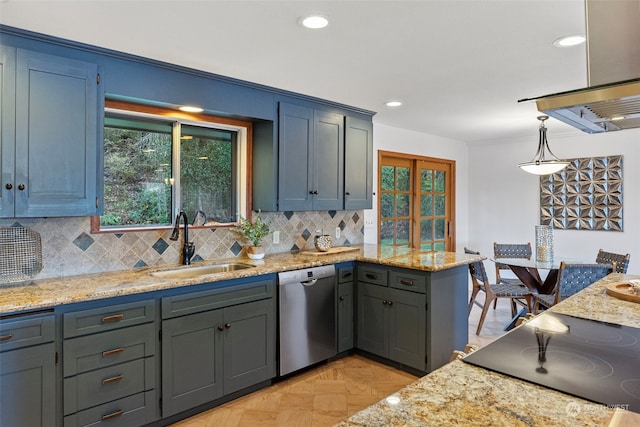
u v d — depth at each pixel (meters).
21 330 1.84
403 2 1.83
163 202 2.98
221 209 3.31
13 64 2.04
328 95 3.38
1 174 2.00
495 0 1.81
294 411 2.54
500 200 5.70
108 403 2.10
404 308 3.07
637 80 1.24
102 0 1.80
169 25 2.05
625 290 1.95
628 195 4.66
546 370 1.08
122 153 2.78
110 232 2.65
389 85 3.09
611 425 0.81
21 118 2.06
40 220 2.37
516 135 5.31
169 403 2.32
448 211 5.73
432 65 2.65
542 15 1.95
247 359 2.69
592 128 1.79
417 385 1.00
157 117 2.86
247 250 3.28
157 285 2.24
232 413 2.51
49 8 1.86
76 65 2.23
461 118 4.29
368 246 4.12
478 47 2.34
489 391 0.96
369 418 0.84
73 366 1.99
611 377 1.03
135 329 2.19
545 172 4.23
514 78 2.91
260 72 2.79
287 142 3.30
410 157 5.03
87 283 2.26
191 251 2.93
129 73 2.48
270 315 2.82
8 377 1.81
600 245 4.86
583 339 1.33
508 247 4.90
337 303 3.28
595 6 1.51
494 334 4.04
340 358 3.39
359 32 2.14
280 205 3.25
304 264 3.01
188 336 2.40
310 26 2.07
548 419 0.83
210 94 2.84
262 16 1.96
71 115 2.21
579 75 2.84
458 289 3.19
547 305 3.69
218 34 2.17
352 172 3.84
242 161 3.37
